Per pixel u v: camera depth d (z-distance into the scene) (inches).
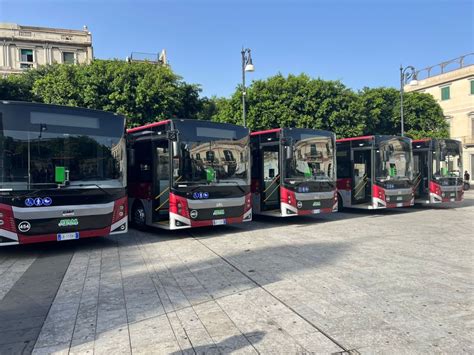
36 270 303.1
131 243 410.9
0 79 962.7
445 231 459.8
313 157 538.3
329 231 471.5
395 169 639.8
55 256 352.2
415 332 176.9
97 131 371.9
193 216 424.8
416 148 739.4
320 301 219.3
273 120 1030.4
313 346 164.9
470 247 363.3
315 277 267.3
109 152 377.1
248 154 473.7
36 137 339.6
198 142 434.3
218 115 1177.4
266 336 175.6
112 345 170.6
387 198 626.5
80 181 357.7
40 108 343.9
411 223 534.3
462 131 1792.6
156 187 455.5
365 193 641.6
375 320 191.2
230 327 186.4
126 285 259.0
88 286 258.8
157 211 455.8
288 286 247.8
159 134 447.5
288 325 187.2
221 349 164.1
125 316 204.1
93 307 218.5
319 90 1054.4
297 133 525.3
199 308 212.8
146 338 176.7
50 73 1018.7
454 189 728.3
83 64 980.6
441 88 1881.2
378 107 1320.1
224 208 446.0
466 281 253.4
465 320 189.8
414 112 1396.4
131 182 507.8
